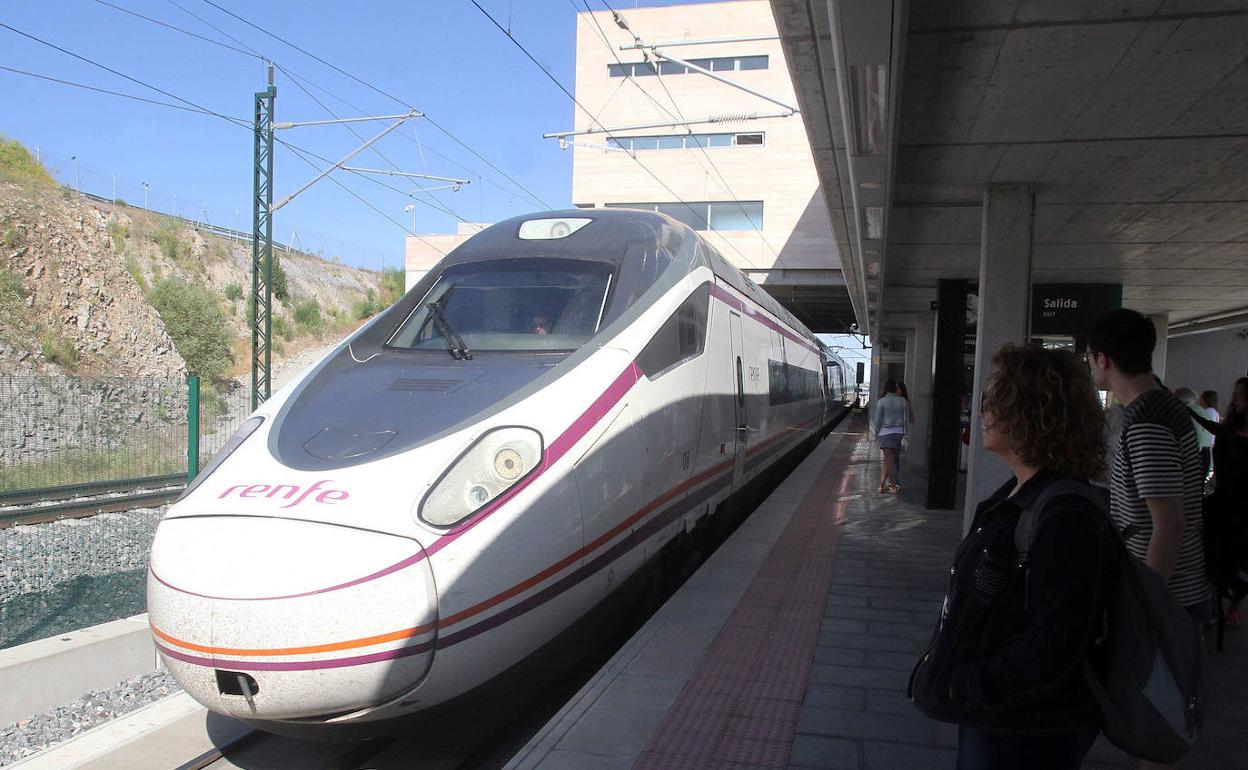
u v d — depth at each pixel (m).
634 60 28.14
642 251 6.09
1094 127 5.45
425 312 5.55
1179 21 4.11
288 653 3.39
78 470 11.95
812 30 4.99
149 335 25.41
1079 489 1.88
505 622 3.90
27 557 8.91
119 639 5.41
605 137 28.30
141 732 4.53
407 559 3.57
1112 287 10.51
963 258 9.63
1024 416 1.96
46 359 20.91
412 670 3.56
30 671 4.88
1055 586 1.77
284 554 3.51
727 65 27.66
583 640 4.81
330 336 44.12
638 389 5.23
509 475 4.05
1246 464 3.27
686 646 4.98
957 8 4.09
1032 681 1.76
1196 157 5.90
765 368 9.50
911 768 3.50
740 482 8.32
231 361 33.56
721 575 6.68
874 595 6.16
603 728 3.86
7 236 21.84
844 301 29.33
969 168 6.36
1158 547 2.54
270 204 19.09
